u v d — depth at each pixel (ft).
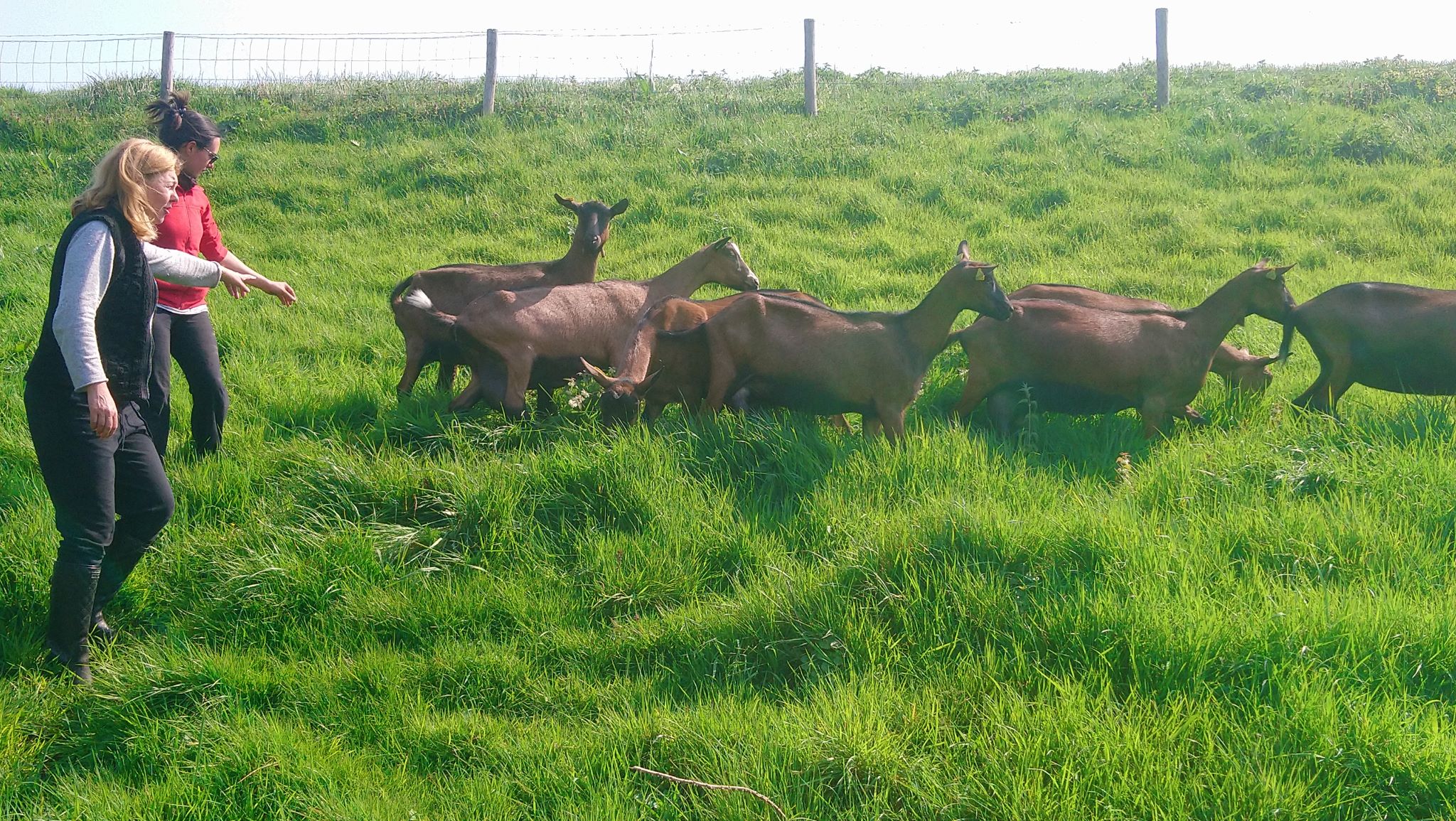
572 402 20.92
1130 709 12.87
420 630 15.85
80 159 48.98
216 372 19.71
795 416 21.98
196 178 19.72
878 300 31.58
